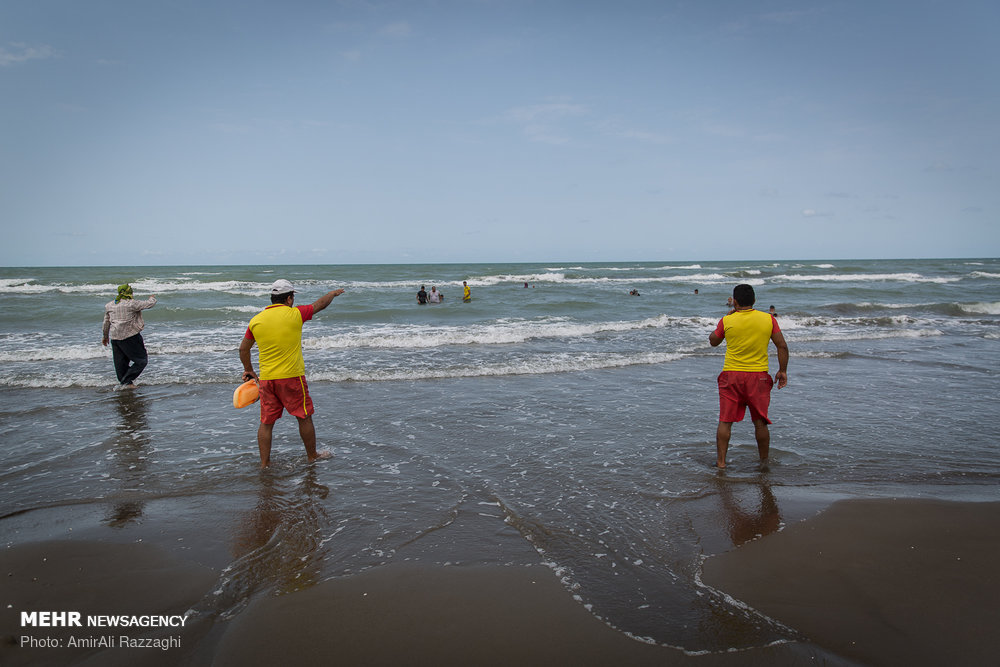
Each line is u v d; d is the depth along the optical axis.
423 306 21.33
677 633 2.67
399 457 5.27
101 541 3.64
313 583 3.13
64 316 16.69
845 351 11.66
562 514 4.02
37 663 2.45
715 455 5.34
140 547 3.56
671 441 5.77
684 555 3.43
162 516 4.02
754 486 4.54
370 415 6.71
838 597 2.97
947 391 8.08
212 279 39.06
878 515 3.96
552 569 3.27
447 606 2.90
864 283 37.25
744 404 4.98
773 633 2.66
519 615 2.82
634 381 8.72
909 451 5.42
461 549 3.51
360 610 2.87
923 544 3.54
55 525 3.87
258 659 2.50
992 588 3.04
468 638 2.64
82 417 6.66
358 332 14.28
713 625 2.73
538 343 12.74
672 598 2.97
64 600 2.97
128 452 5.43
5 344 11.88
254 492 4.46
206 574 3.24
